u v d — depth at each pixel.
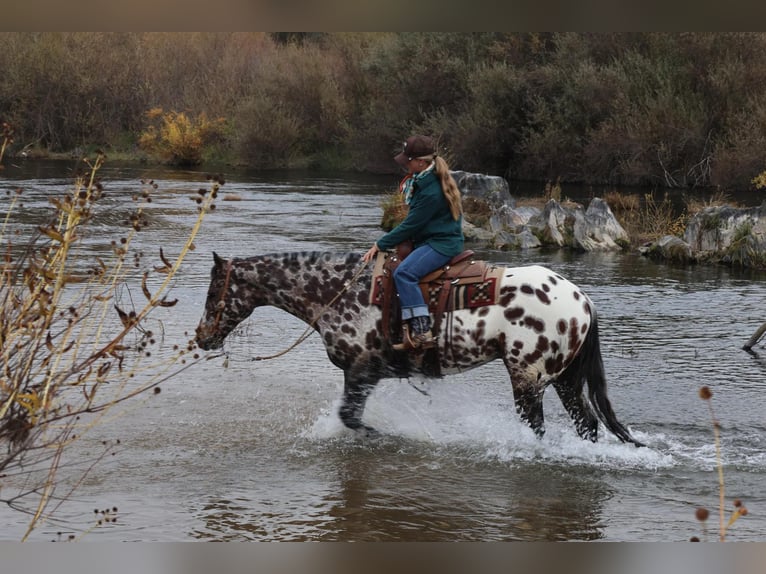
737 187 31.23
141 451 7.20
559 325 6.90
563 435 7.51
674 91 33.94
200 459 7.08
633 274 15.73
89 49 44.31
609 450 7.30
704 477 6.88
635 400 8.78
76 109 43.69
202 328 7.50
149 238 18.45
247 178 35.34
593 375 7.12
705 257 17.03
